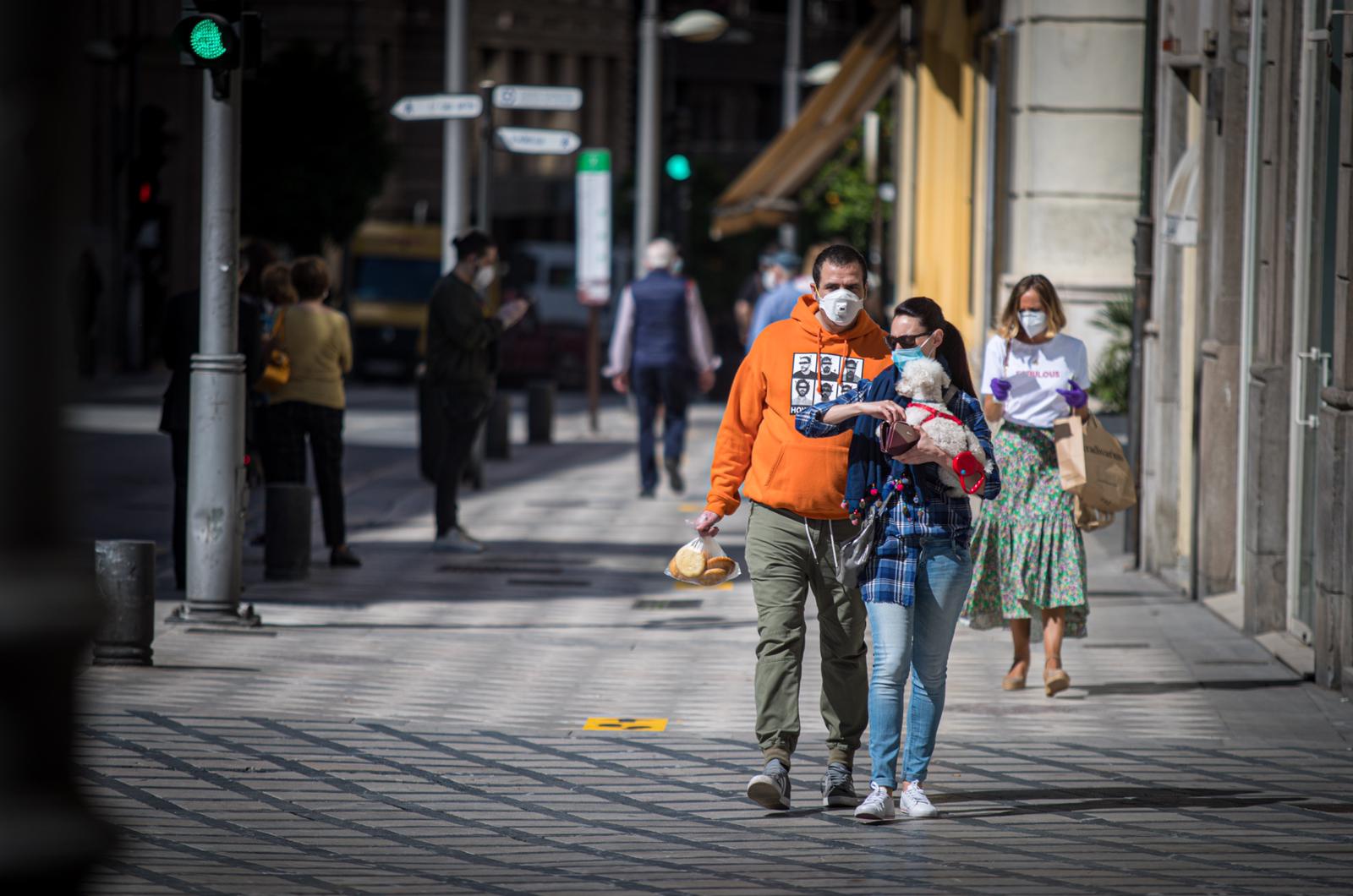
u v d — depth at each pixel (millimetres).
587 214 80562
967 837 18859
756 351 20078
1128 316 47438
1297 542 29594
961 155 69125
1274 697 26094
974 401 19672
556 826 19281
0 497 7051
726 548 43500
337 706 25266
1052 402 26234
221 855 17844
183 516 35062
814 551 19828
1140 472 39219
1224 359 33781
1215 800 20391
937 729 19969
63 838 7012
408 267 134375
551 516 50094
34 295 7113
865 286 19828
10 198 7039
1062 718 24750
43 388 7152
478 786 20938
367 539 44406
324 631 31438
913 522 19312
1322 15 28109
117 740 22656
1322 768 21953
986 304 58094
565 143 56312
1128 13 48812
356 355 133375
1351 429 25641
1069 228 49156
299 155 128250
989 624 26625
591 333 82188
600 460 68500
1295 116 29422
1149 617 33156
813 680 27766
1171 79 37688
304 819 19359
